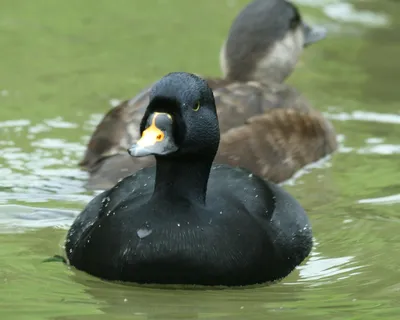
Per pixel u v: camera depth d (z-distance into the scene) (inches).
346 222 459.2
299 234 416.2
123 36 708.7
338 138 568.4
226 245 375.2
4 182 484.7
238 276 377.4
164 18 748.6
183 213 375.9
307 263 411.8
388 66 674.2
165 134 366.0
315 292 380.8
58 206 462.6
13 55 664.4
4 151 519.5
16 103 585.3
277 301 370.3
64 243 424.5
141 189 399.9
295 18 615.2
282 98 548.7
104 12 757.9
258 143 512.1
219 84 543.2
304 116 546.3
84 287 377.1
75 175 492.4
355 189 501.4
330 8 778.2
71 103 589.9
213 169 423.5
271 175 513.0
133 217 378.3
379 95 625.9
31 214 454.6
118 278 377.4
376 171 524.4
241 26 602.5
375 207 478.0
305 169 532.4
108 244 378.9
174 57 671.8
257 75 597.6
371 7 783.7
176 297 370.0
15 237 431.8
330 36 724.0
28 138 537.6
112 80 628.4
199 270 371.9
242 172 428.1
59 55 668.7
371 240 438.3
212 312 358.6
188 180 378.9
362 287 386.9
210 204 385.1
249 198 405.7
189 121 370.9
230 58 598.2
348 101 615.5
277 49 600.1
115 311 357.4
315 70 666.2
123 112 500.4
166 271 371.6
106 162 481.1
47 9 758.5
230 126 511.2
